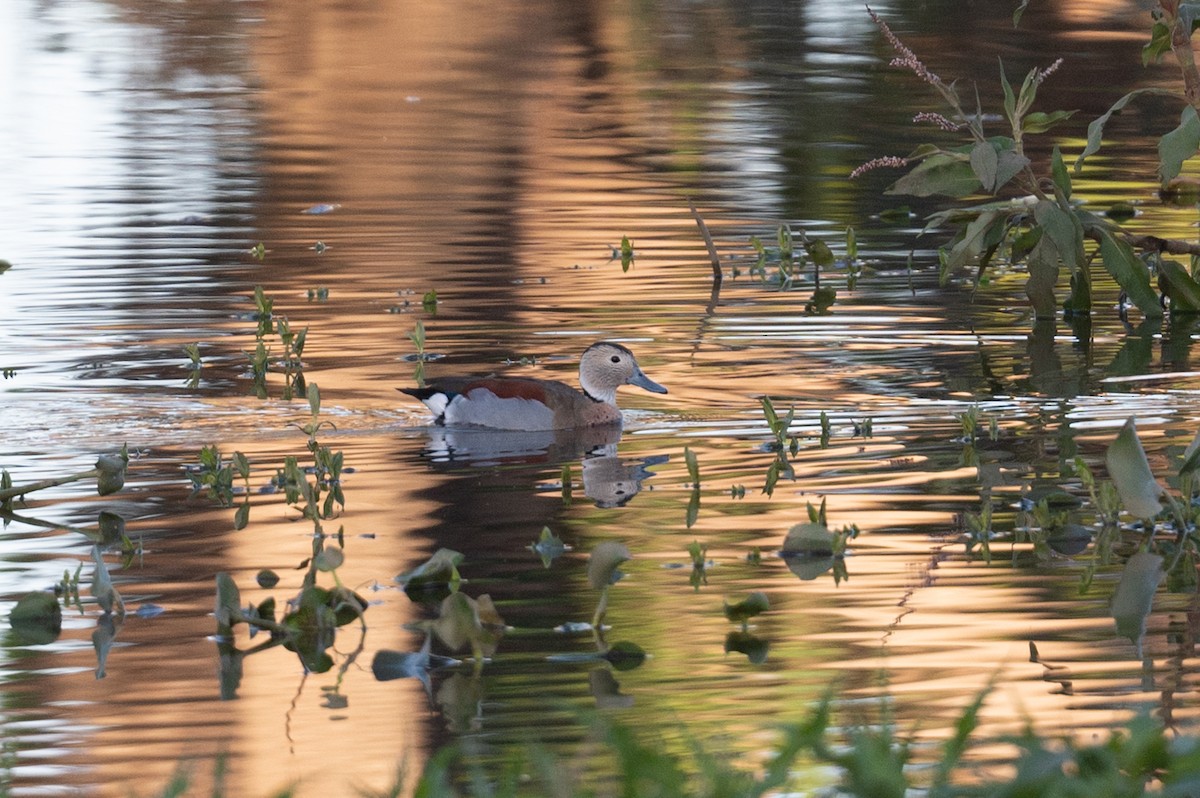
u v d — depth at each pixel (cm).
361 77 3662
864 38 4106
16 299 1908
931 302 1956
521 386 1503
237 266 2072
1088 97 3212
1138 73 3444
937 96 3278
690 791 646
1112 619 988
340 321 1848
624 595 1042
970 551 1129
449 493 1291
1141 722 591
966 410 1513
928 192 1728
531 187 2552
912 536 1165
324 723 845
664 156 2786
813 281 2053
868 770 595
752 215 2386
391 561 1116
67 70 3703
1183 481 1193
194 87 3512
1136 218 2286
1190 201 2400
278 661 941
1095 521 1198
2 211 2350
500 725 834
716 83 3550
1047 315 1883
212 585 1079
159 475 1345
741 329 1825
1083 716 827
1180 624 976
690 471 1303
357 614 1016
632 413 1541
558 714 846
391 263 2103
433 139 2928
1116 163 2689
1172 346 1750
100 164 2695
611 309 1903
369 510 1244
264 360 1655
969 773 738
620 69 3778
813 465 1355
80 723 852
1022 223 1912
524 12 4747
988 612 1003
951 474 1318
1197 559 1108
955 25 4228
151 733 838
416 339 1680
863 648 940
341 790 760
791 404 1553
